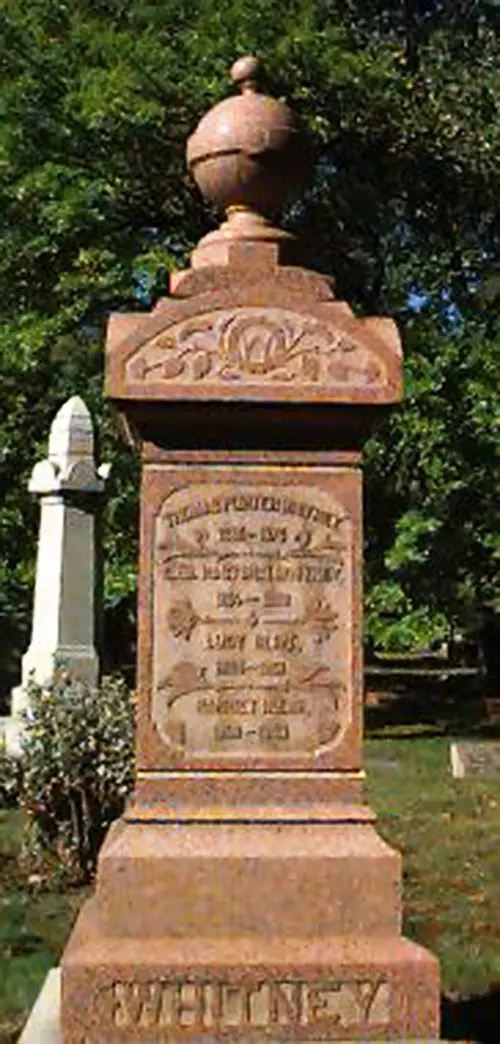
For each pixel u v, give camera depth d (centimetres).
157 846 468
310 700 484
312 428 489
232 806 477
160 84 1798
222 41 1834
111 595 1752
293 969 448
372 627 1772
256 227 513
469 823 1070
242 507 488
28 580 1917
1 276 1891
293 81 1845
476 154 1945
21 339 1808
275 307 486
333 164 2006
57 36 1931
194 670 482
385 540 1814
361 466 491
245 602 486
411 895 805
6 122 1870
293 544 488
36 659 1234
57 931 718
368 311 1994
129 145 1842
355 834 474
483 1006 568
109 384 478
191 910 464
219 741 480
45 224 1827
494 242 2048
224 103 529
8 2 1930
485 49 2028
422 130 1927
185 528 486
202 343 482
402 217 2059
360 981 449
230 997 447
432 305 1923
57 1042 443
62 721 870
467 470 1736
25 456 1911
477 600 1789
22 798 884
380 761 1492
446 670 3081
